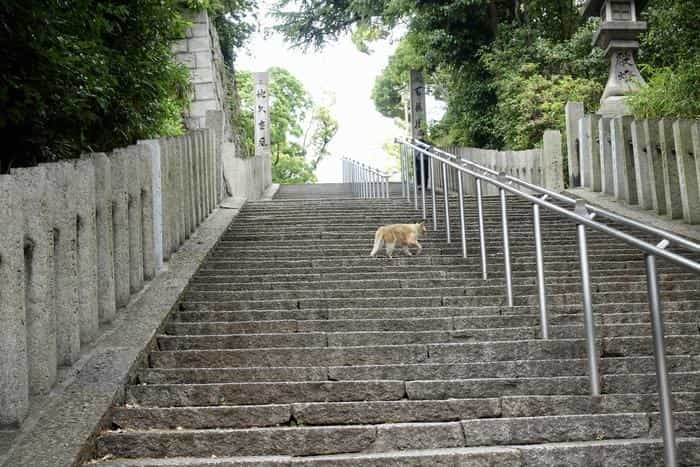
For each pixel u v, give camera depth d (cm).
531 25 1952
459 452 376
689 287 687
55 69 589
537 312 607
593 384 443
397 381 456
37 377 419
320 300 638
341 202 1173
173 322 576
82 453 365
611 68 1300
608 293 643
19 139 672
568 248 826
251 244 870
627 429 406
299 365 508
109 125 812
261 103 2333
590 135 1147
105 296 543
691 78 1066
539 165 1257
